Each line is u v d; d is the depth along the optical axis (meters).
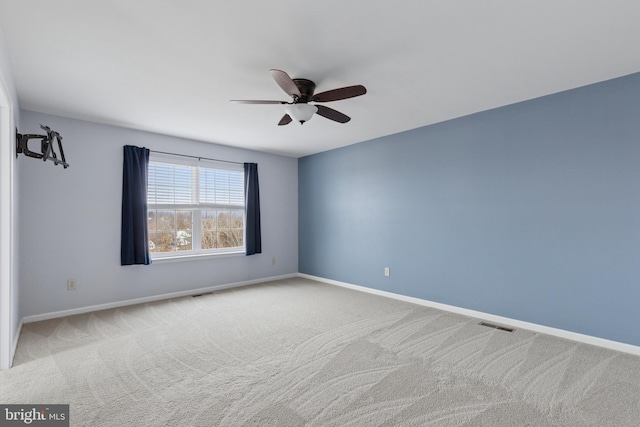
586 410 1.93
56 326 3.32
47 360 2.54
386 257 4.60
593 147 2.87
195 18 1.87
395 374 2.35
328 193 5.49
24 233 3.44
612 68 2.56
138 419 1.82
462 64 2.46
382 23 1.93
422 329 3.26
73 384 2.19
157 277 4.40
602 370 2.40
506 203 3.42
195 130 4.25
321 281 5.60
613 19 1.89
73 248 3.74
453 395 2.08
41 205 3.54
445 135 3.93
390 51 2.26
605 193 2.81
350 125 4.09
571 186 2.99
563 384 2.21
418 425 1.79
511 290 3.38
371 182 4.80
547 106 3.12
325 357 2.62
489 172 3.55
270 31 2.00
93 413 1.87
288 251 5.96
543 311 3.16
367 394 2.09
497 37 2.09
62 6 1.75
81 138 3.80
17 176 2.94
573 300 2.98
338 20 1.90
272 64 2.43
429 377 2.30
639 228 2.65
